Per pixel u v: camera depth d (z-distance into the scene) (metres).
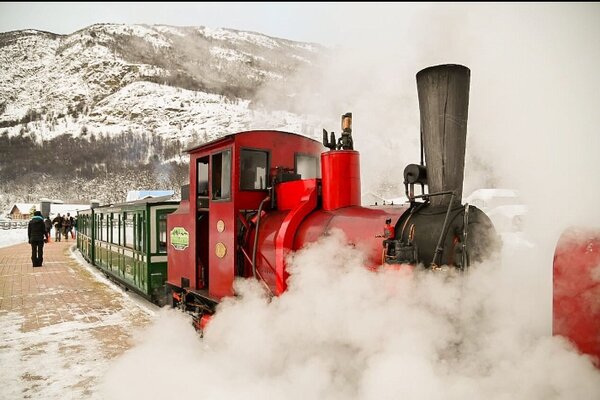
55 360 5.34
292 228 4.39
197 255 6.15
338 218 4.18
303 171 5.79
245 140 5.18
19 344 5.98
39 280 11.62
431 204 3.47
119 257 11.30
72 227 31.22
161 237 8.91
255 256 4.66
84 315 7.70
